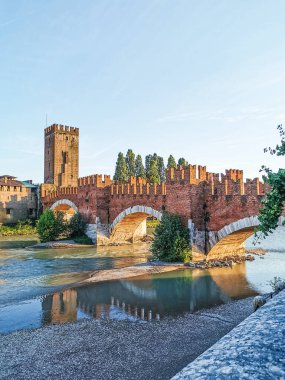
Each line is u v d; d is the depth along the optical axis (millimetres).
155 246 37344
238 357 3955
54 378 12305
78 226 58188
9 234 73625
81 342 15688
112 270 33188
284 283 13086
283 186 9906
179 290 25578
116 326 17812
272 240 55969
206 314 19719
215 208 35062
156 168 99750
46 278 30922
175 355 14055
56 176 104188
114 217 54031
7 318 19406
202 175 36750
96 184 55406
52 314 20109
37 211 86000
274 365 3695
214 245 35188
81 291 25703
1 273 33375
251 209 31344
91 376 12406
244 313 19641
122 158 101312
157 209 43625
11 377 12469
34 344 15539
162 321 18578
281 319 5152
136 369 12891
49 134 107938
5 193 82375
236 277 29578
